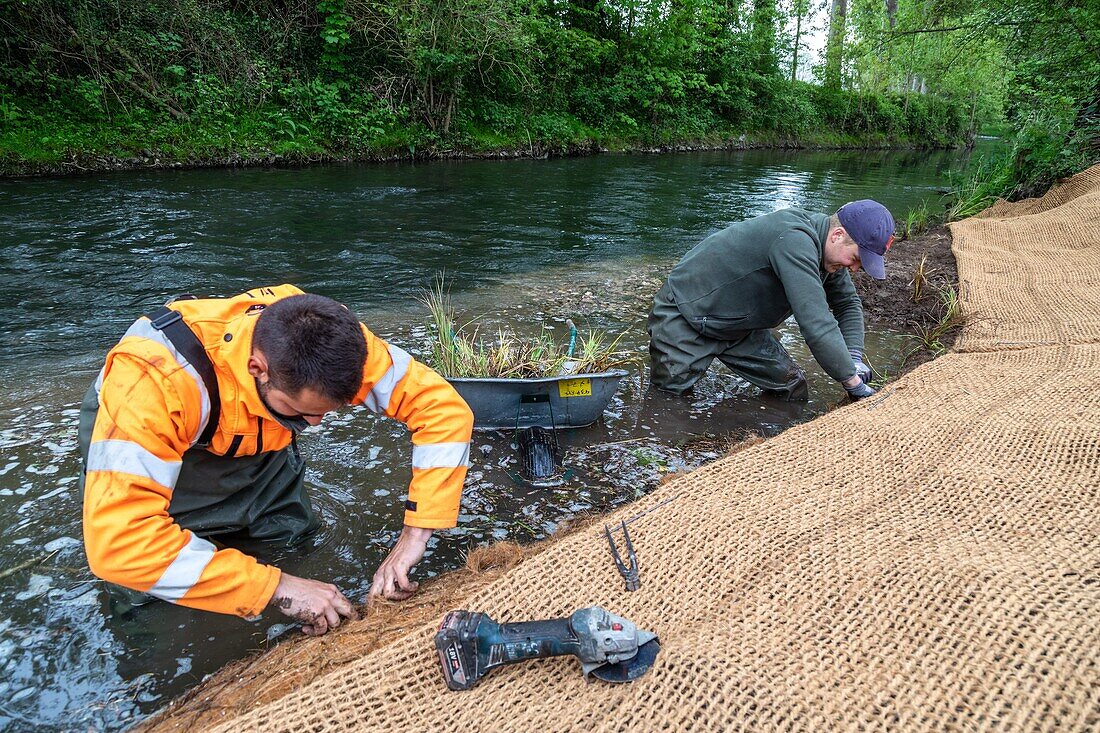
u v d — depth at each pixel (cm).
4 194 725
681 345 346
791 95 2225
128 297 455
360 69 1277
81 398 310
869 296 517
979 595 162
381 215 770
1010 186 848
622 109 1744
